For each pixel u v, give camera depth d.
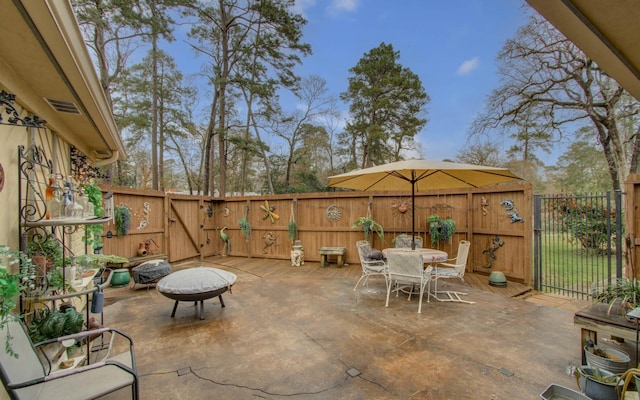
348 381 2.43
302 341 3.16
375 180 5.09
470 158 16.86
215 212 8.85
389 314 3.93
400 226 6.90
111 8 8.65
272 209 8.08
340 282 5.68
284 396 2.25
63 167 3.27
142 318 3.88
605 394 1.98
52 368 2.16
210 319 3.82
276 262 7.74
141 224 6.44
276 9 11.05
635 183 3.77
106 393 1.72
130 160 16.25
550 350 2.89
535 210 5.23
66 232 3.15
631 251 3.77
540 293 5.02
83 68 1.86
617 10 1.24
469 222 6.19
